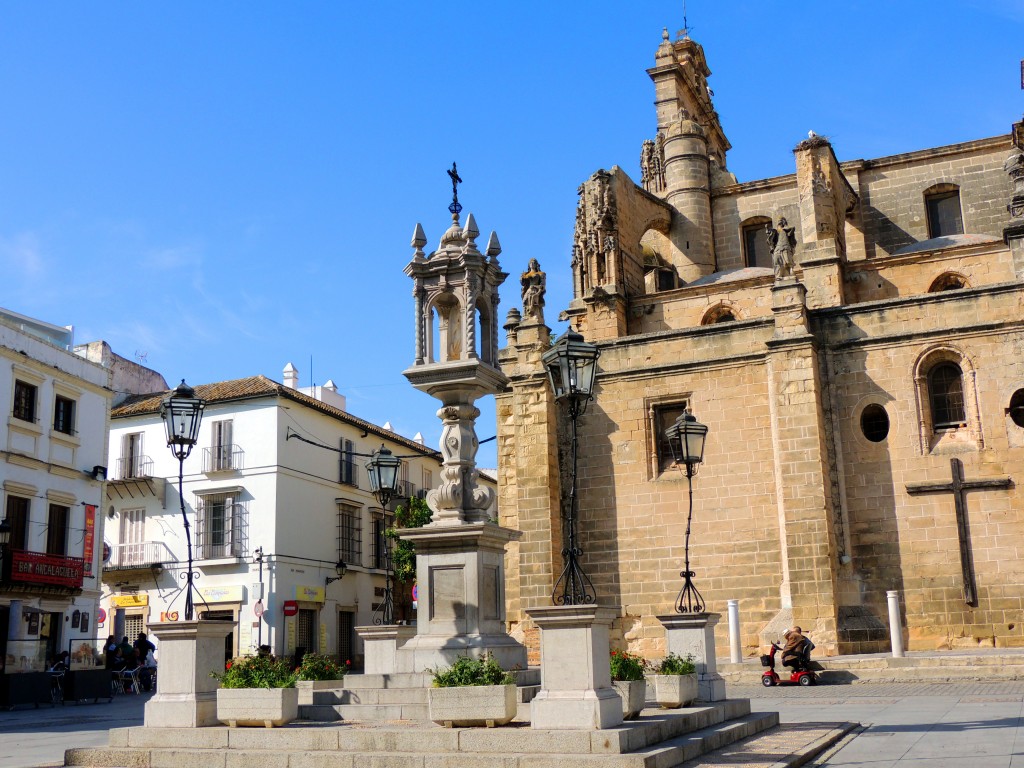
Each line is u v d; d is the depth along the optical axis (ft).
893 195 137.39
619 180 129.08
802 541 98.48
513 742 37.70
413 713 45.32
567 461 113.29
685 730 44.29
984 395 98.53
